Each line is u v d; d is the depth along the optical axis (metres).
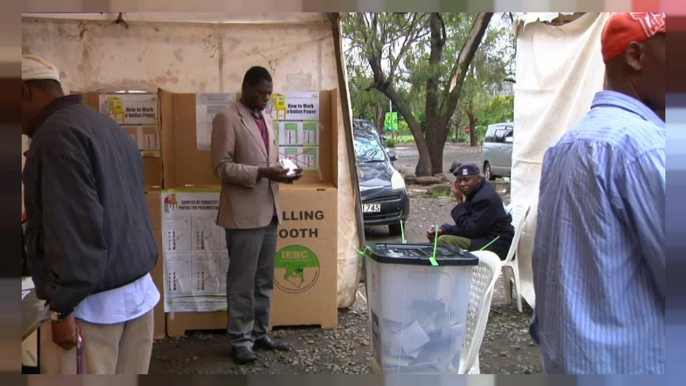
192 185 4.59
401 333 2.47
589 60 4.41
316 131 4.75
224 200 3.74
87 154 2.01
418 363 2.49
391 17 13.86
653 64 1.51
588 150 1.45
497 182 14.81
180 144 4.60
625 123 1.45
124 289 2.21
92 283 1.99
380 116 22.64
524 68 5.24
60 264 1.94
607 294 1.42
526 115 5.20
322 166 4.81
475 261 2.46
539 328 1.62
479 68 16.45
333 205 4.46
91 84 4.52
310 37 4.71
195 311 4.38
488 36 15.97
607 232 1.41
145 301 2.33
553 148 1.59
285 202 4.42
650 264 1.40
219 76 4.67
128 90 4.49
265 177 3.67
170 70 4.61
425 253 2.57
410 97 16.00
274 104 4.68
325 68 4.75
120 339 2.27
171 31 4.58
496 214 5.01
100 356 2.16
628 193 1.38
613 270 1.41
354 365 3.88
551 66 4.85
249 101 3.79
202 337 4.39
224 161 3.62
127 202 2.21
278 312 4.48
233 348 3.89
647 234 1.38
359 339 4.33
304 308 4.51
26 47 4.36
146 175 4.45
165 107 4.33
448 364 2.50
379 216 8.00
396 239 8.55
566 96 4.66
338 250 4.91
